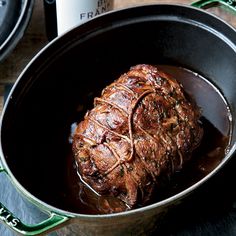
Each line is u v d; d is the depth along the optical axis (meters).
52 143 0.73
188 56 0.76
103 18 0.73
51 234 0.70
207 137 0.72
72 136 0.74
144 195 0.66
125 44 0.76
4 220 0.60
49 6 0.82
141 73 0.70
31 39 0.85
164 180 0.67
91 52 0.75
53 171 0.71
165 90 0.68
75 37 0.73
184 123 0.67
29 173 0.70
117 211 0.67
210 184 0.67
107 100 0.68
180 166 0.67
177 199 0.60
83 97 0.76
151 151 0.65
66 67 0.74
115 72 0.77
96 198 0.69
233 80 0.73
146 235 0.68
